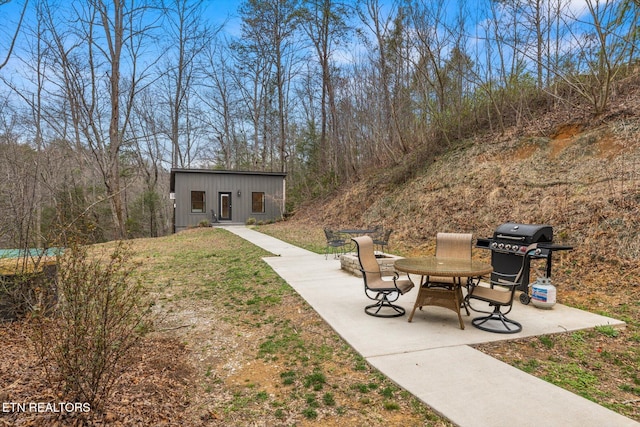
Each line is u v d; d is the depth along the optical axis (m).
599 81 9.01
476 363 3.29
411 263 4.61
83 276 2.53
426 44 12.52
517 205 8.74
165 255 9.90
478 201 9.92
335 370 3.27
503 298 4.17
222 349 3.83
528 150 10.07
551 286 4.87
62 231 3.22
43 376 2.78
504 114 12.59
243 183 21.66
